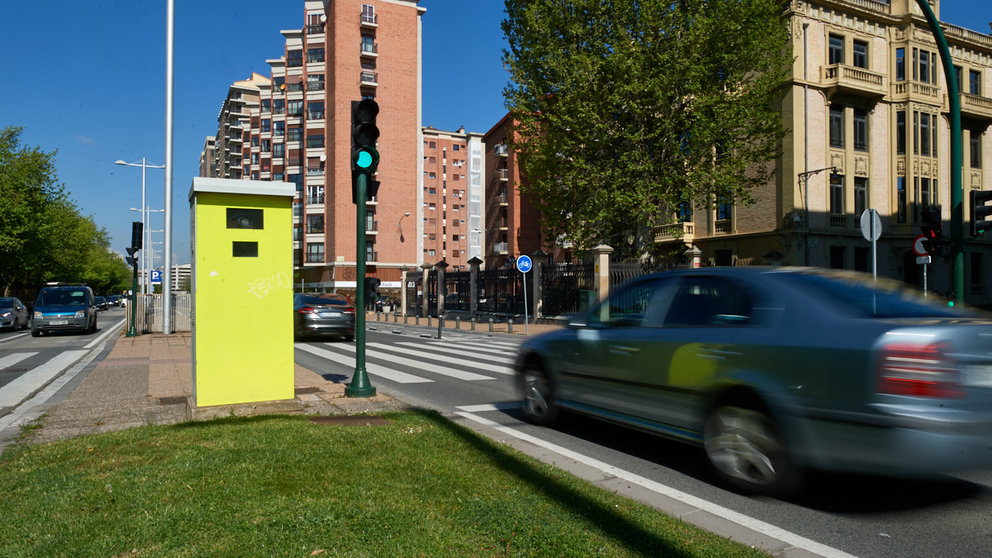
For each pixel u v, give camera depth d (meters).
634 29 20.31
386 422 5.72
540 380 6.16
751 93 20.50
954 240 10.64
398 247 59.53
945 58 10.45
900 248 29.75
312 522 3.13
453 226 85.69
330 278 58.34
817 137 27.52
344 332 17.05
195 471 3.98
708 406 4.27
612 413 5.21
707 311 4.52
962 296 10.61
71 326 21.59
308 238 60.31
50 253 50.06
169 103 18.52
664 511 3.69
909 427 3.18
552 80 21.28
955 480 4.29
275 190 6.31
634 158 20.30
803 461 3.64
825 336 3.62
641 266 22.66
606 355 5.26
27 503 3.44
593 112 20.06
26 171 44.22
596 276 21.69
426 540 2.94
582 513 3.37
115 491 3.61
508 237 63.06
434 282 35.00
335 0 57.66
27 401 7.75
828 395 3.52
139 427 5.56
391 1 59.91
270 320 6.35
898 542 3.22
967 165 32.84
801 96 27.19
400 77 60.16
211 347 6.08
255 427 5.36
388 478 3.92
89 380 8.91
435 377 9.68
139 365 10.80
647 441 5.55
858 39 28.94
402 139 60.16
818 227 27.38
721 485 4.23
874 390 3.31
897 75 30.22
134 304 17.94
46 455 4.54
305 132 60.75
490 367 11.02
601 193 20.22
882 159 29.62
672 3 20.00
